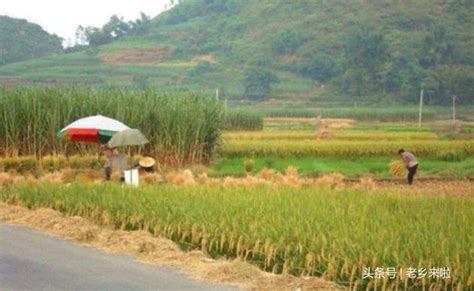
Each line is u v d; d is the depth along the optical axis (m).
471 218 19.61
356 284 15.30
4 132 46.06
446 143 60.81
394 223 18.42
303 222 18.53
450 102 180.88
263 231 18.22
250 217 19.64
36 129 46.28
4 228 22.19
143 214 21.88
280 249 17.59
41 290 14.81
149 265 17.44
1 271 16.38
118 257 18.33
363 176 44.03
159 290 15.04
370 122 133.00
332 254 16.33
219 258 18.28
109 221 22.47
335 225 18.09
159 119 46.88
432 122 133.25
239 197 23.17
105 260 17.91
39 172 40.38
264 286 15.45
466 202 23.75
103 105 46.94
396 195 25.75
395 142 61.38
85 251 18.98
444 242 16.03
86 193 25.39
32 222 22.98
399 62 191.12
